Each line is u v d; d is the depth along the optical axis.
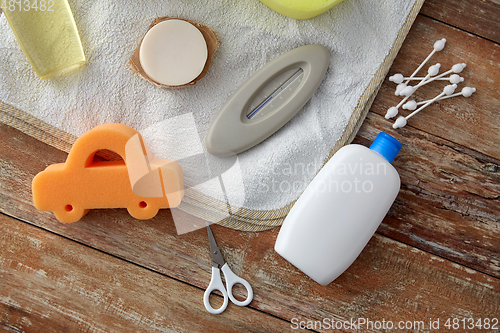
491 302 0.67
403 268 0.67
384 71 0.66
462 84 0.67
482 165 0.67
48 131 0.65
